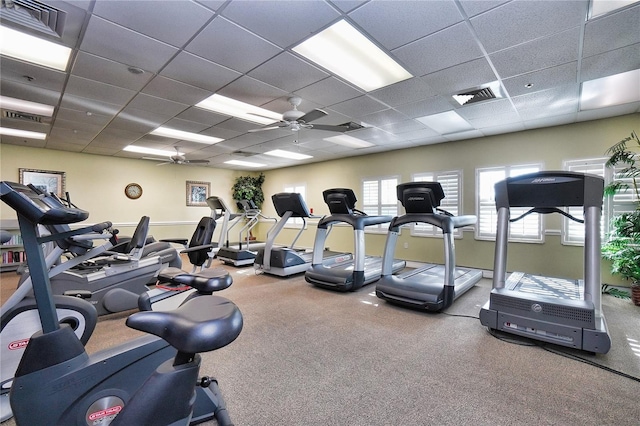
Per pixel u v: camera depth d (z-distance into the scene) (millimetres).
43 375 1240
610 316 3404
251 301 4039
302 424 1720
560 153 4762
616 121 4320
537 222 4953
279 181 9539
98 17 2221
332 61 2900
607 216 4312
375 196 7109
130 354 1434
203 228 3635
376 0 2055
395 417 1775
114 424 872
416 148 6430
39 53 2725
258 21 2283
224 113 4352
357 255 4508
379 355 2533
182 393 906
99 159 7199
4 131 5137
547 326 2646
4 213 6004
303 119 3752
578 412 1808
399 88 3488
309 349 2641
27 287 1672
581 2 2043
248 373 2248
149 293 2223
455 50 2678
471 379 2170
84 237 1930
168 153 7168
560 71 3031
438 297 3496
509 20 2252
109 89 3488
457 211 5816
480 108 4078
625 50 2627
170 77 3201
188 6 2111
